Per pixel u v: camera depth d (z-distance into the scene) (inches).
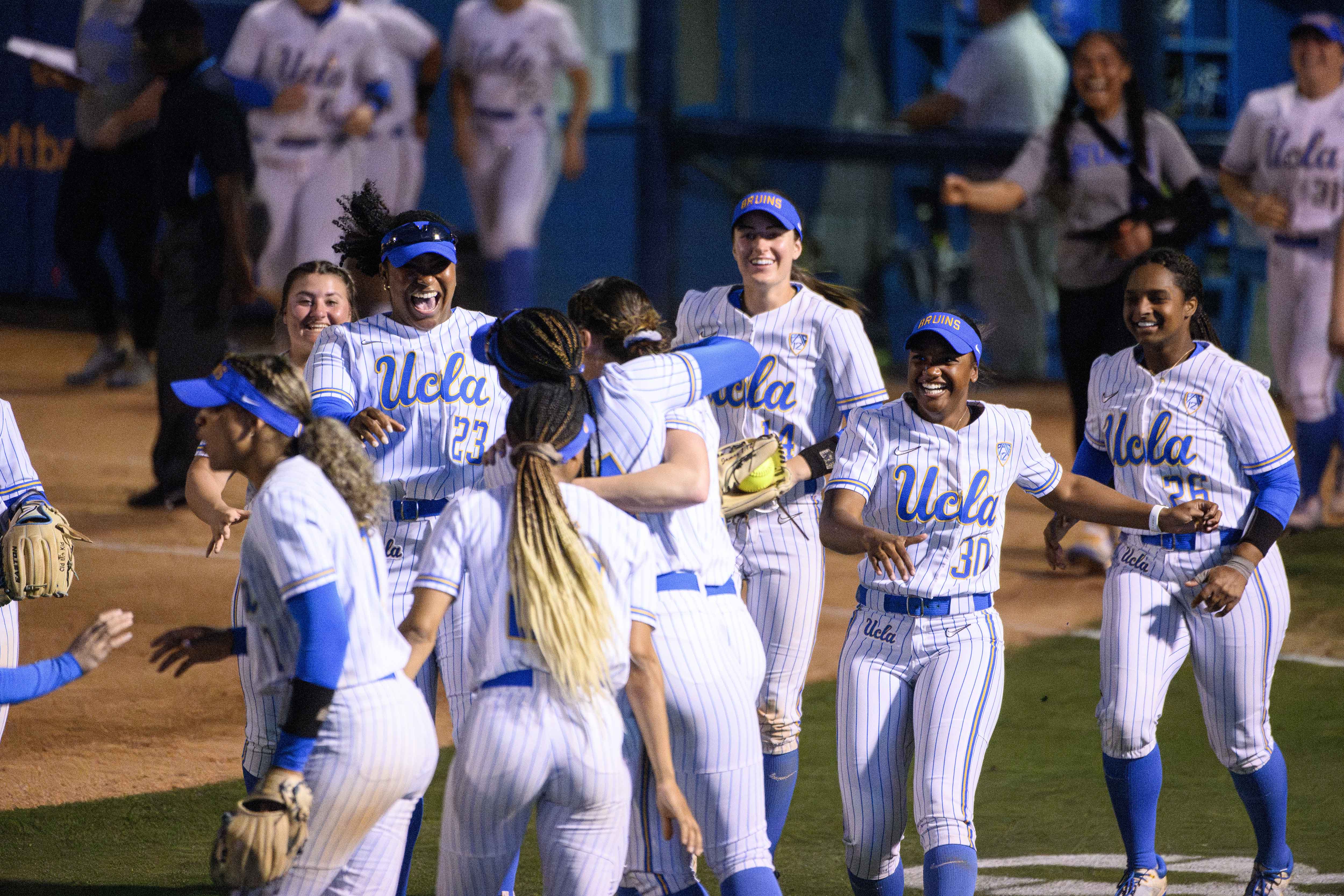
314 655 502.9
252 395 535.8
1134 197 1412.4
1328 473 1982.0
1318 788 895.1
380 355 729.6
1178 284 739.4
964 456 664.4
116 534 1525.6
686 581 622.2
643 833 619.5
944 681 653.9
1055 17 2664.9
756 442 761.0
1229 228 2714.1
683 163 2556.6
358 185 2180.1
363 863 546.9
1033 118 2566.4
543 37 2300.7
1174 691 1102.4
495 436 735.7
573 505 561.6
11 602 665.0
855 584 1450.5
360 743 517.3
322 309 792.3
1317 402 1585.9
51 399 2185.0
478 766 539.5
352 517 531.8
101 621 550.9
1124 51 1421.0
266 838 491.8
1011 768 939.3
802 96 2662.4
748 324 838.5
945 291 2704.2
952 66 2716.5
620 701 596.7
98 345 2269.9
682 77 2588.6
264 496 513.3
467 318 745.6
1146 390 751.7
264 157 2100.1
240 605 665.0
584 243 2573.8
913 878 772.0
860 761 661.3
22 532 647.8
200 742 973.8
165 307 1565.0
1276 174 1568.7
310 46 2085.4
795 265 880.3
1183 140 1583.4
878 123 2696.9
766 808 791.7
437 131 2568.9
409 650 546.0
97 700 1059.3
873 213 2684.5
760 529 797.2
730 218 2635.3
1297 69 1561.3
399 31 2226.9
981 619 671.1
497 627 547.2
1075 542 1544.0
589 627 533.6
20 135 2817.4
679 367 634.8
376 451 727.1
